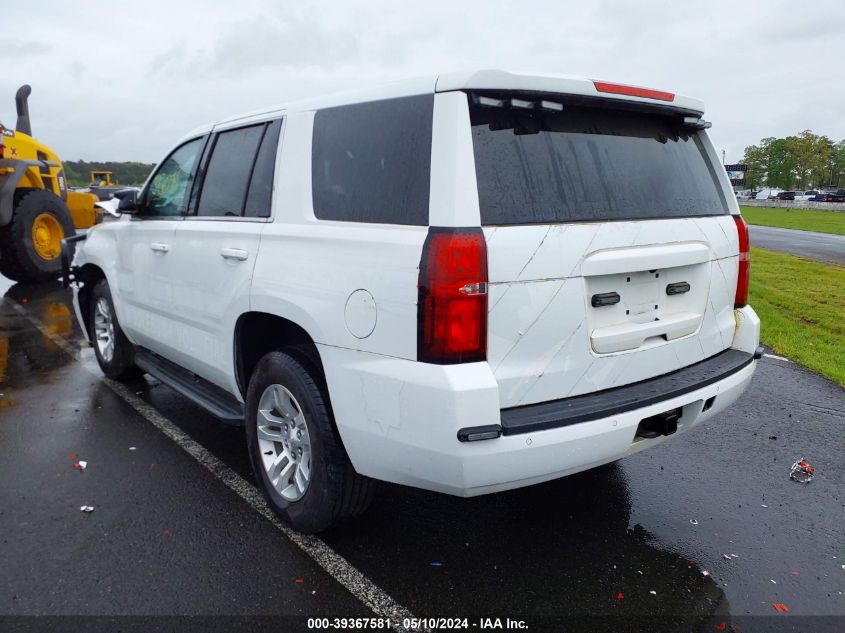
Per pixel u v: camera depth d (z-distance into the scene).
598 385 2.71
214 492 3.59
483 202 2.39
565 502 3.54
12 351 6.52
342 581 2.81
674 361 3.04
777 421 4.82
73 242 5.88
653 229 2.84
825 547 3.14
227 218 3.57
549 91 2.52
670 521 3.35
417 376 2.39
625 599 2.72
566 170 2.64
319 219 2.93
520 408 2.50
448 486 2.43
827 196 79.25
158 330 4.39
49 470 3.84
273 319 3.31
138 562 2.92
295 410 3.10
